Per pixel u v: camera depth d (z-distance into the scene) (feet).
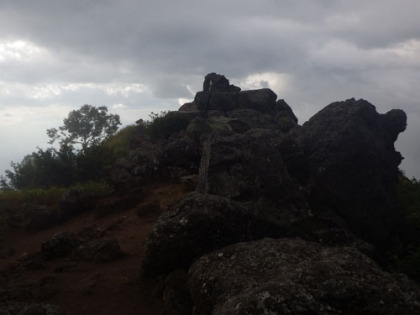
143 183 52.06
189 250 24.34
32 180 67.00
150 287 25.12
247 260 20.61
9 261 32.65
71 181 61.77
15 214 44.91
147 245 24.89
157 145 71.20
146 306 23.12
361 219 33.06
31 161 74.08
